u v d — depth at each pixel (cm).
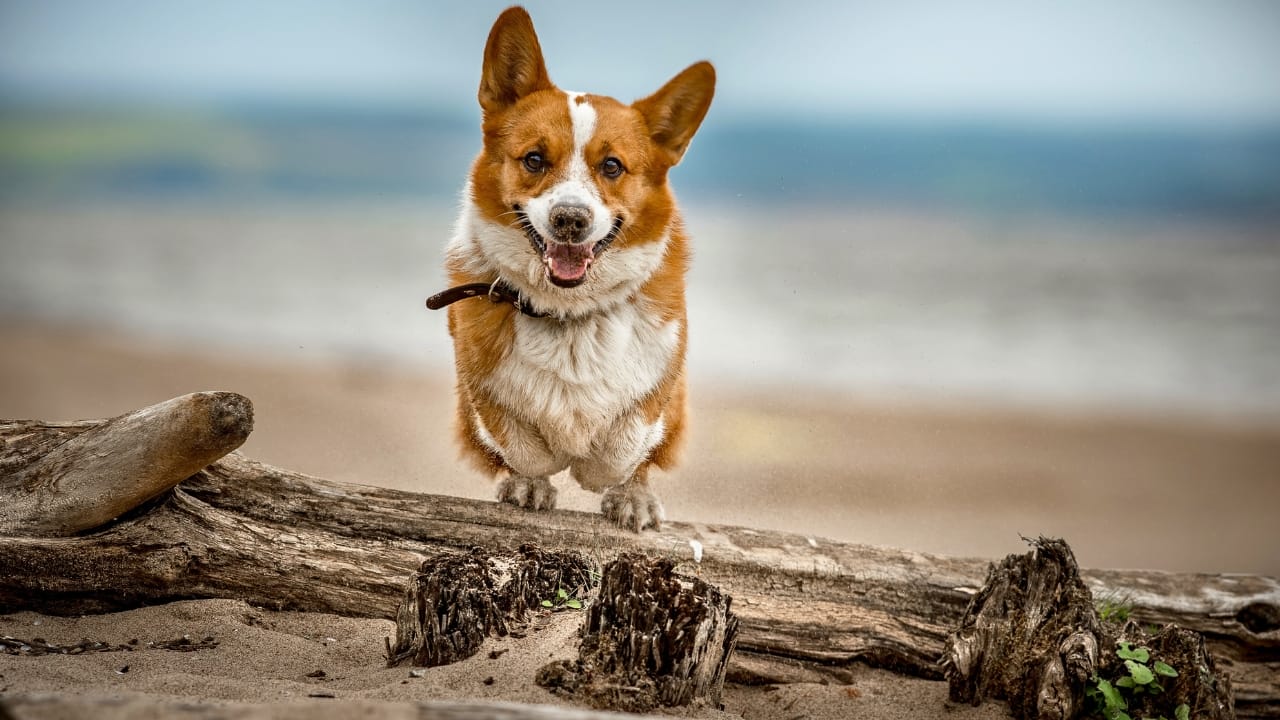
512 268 485
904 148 3478
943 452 1012
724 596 364
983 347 1401
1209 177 2816
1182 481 977
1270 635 489
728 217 2338
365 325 1546
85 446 405
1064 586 416
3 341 1436
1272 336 1458
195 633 396
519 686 343
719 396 1140
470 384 502
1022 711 405
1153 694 400
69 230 2370
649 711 340
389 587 434
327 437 904
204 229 2403
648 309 503
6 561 392
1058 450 1038
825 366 1285
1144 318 1548
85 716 239
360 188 2983
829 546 479
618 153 488
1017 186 2711
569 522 469
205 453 398
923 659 449
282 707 251
